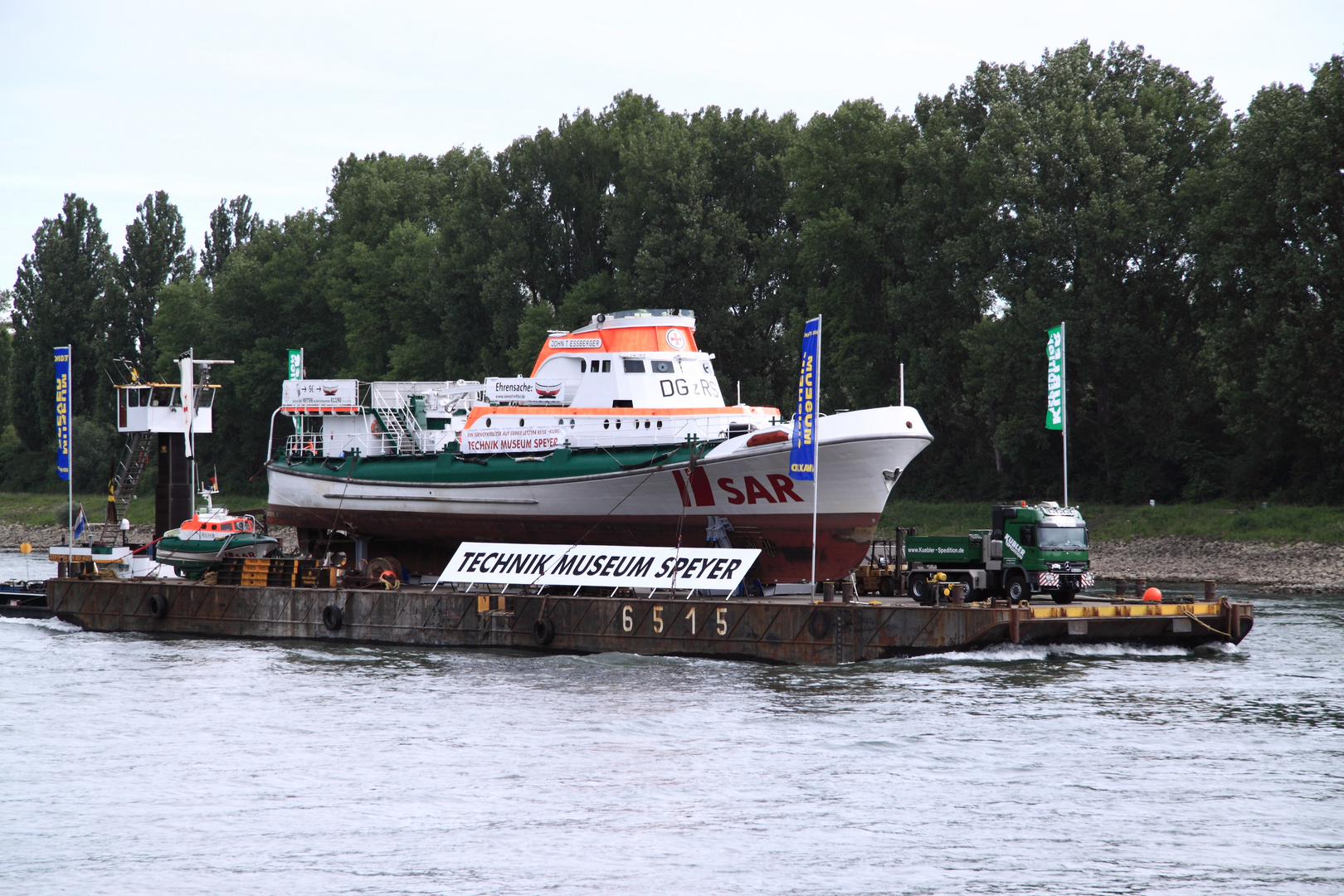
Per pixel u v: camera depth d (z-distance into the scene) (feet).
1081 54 372.99
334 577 212.23
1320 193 297.53
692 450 198.18
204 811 113.50
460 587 209.15
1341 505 317.63
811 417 178.70
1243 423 324.39
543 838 105.29
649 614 183.52
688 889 94.27
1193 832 105.19
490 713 149.38
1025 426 351.05
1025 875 96.32
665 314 228.43
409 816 111.55
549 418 223.10
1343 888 93.40
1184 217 348.79
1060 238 344.69
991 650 172.24
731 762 126.41
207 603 216.54
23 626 234.17
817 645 174.29
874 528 196.95
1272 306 312.29
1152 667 172.55
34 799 117.70
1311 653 185.88
